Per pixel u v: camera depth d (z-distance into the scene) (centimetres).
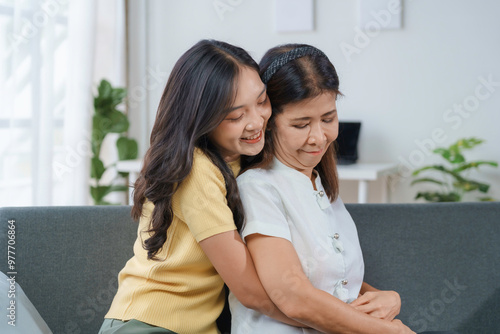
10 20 293
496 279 145
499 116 339
